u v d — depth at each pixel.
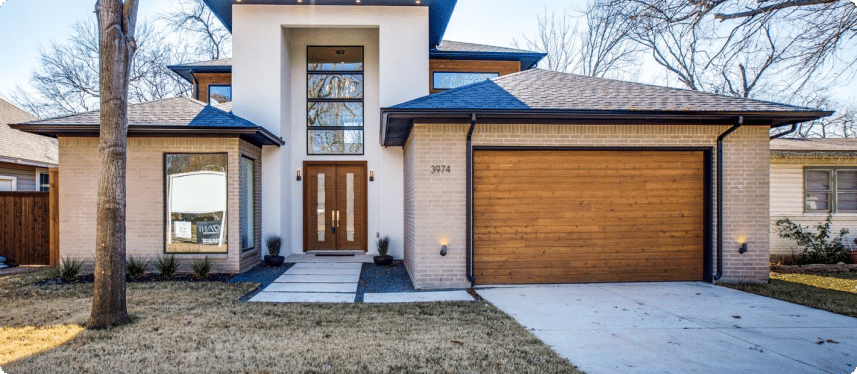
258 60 10.18
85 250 8.41
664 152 7.59
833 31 7.72
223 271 8.42
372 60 11.30
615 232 7.54
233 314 5.41
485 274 7.41
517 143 7.32
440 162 7.20
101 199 4.83
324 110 11.27
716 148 7.54
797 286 7.40
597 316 5.36
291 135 11.09
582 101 7.38
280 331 4.69
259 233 9.90
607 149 7.47
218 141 8.50
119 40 4.80
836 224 10.93
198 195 8.53
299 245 10.95
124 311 4.96
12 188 12.57
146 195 8.39
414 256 7.29
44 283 7.45
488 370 3.61
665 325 4.98
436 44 12.54
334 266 9.37
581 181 7.51
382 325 4.95
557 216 7.48
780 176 10.93
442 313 5.52
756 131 7.59
